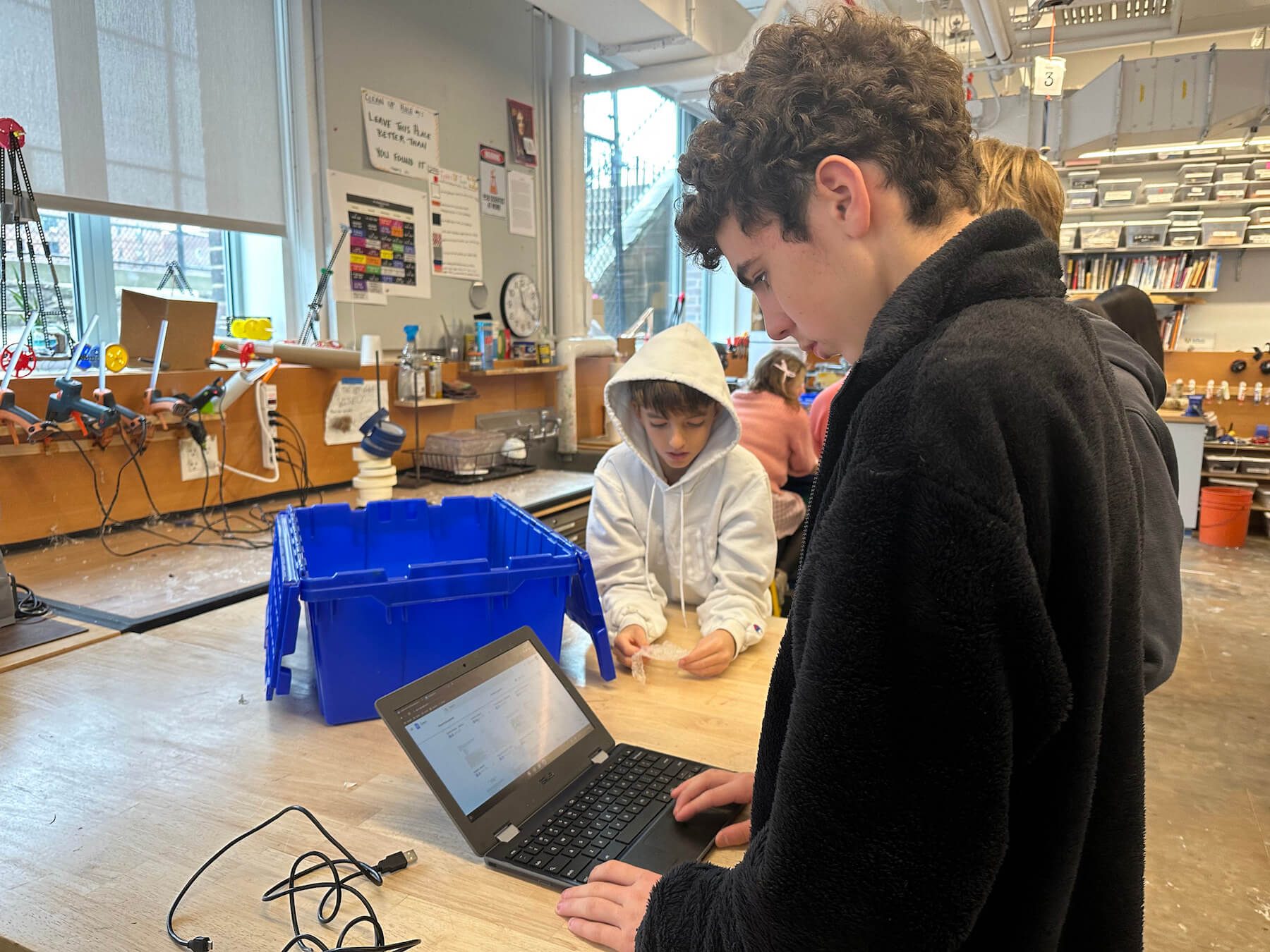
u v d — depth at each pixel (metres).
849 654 0.45
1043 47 4.85
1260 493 5.39
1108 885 0.57
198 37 2.59
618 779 0.95
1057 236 1.06
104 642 1.39
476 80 3.61
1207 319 5.74
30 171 2.19
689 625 1.50
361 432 2.53
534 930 0.72
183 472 2.25
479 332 3.40
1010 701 0.44
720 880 0.57
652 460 1.57
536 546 1.37
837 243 0.57
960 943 0.45
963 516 0.43
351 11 2.98
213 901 0.75
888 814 0.44
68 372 1.95
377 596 1.08
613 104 5.37
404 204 3.27
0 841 0.84
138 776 0.97
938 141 0.56
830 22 0.60
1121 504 0.52
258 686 1.22
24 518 1.93
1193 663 3.40
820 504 0.55
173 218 2.56
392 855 0.81
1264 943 1.84
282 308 2.98
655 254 6.10
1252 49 4.30
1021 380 0.45
